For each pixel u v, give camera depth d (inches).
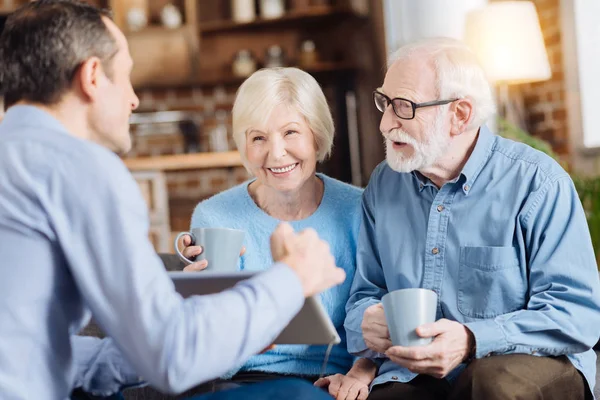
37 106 48.8
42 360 45.9
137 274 44.0
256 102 71.1
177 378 43.4
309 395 48.1
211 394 48.9
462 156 68.4
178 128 239.9
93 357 55.0
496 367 59.3
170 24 249.0
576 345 62.6
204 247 64.4
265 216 75.1
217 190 254.1
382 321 62.6
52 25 48.3
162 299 43.9
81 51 48.5
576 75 199.5
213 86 260.1
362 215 73.5
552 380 60.7
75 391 54.9
